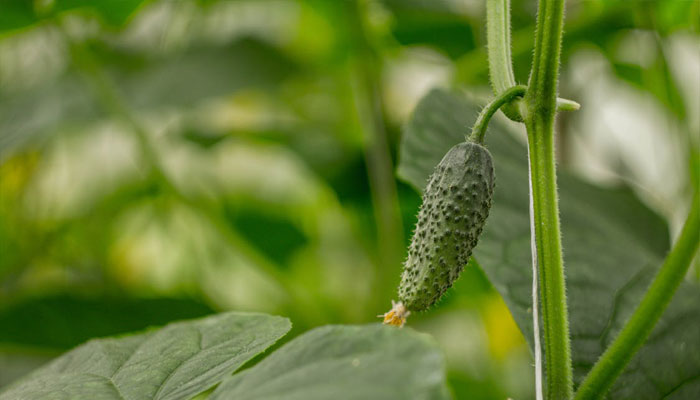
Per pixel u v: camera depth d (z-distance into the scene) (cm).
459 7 141
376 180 136
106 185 181
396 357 69
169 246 176
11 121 149
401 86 172
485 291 126
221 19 177
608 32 143
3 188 168
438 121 93
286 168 197
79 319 118
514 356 150
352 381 68
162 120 184
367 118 140
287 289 135
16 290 166
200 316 120
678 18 133
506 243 88
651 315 76
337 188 148
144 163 151
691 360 85
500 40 80
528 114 77
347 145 154
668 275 75
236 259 168
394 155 141
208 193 176
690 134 132
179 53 163
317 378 69
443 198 76
